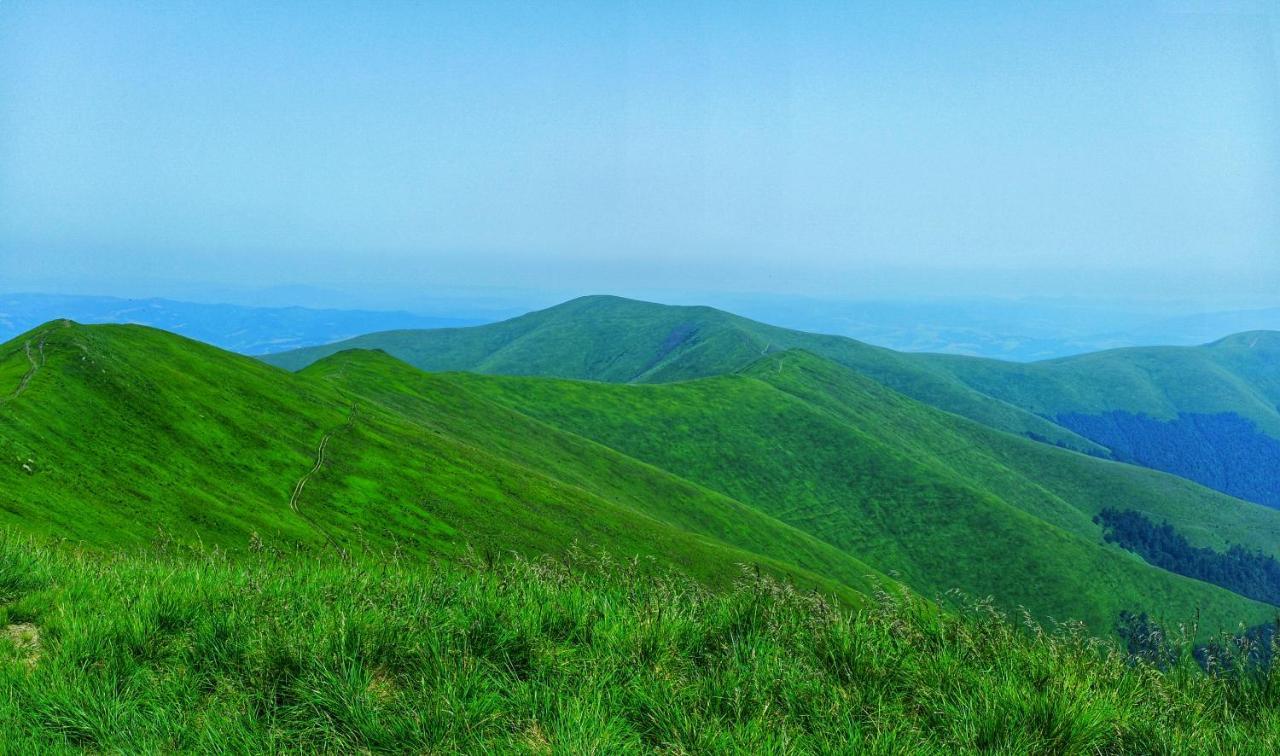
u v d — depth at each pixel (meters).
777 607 7.39
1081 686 5.98
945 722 5.67
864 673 6.38
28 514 32.28
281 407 81.50
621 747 5.07
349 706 5.41
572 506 91.00
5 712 5.25
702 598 7.71
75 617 6.76
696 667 6.45
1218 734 5.88
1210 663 6.90
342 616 6.46
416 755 5.10
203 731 5.19
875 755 5.05
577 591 7.56
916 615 7.57
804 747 5.12
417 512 70.94
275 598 7.31
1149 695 6.36
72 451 48.47
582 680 5.93
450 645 6.37
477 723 5.39
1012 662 6.61
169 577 7.95
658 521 108.31
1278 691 6.49
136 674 5.93
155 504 45.81
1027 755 5.24
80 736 5.23
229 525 47.81
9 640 6.67
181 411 65.75
